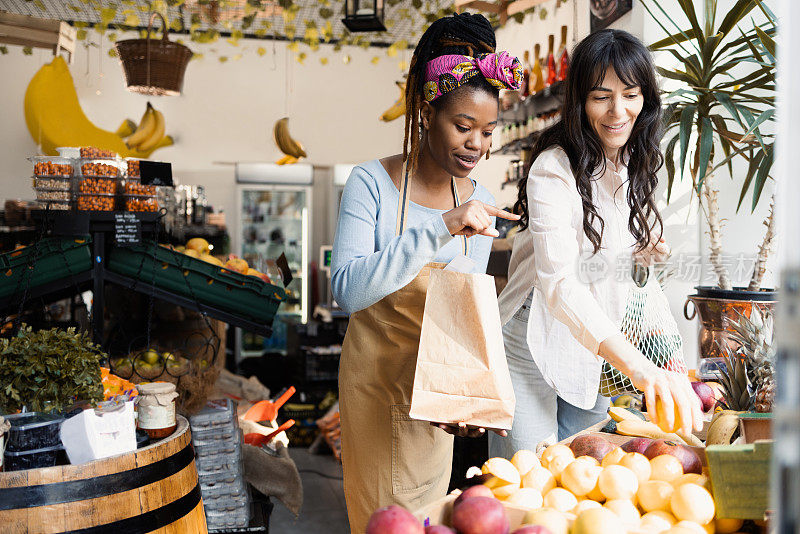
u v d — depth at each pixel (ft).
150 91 15.97
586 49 5.59
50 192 9.39
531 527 3.07
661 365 6.39
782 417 1.89
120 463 5.50
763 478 3.48
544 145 6.25
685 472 4.06
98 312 9.64
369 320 5.64
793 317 1.88
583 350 6.17
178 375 8.98
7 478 5.11
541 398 6.55
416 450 5.65
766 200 10.60
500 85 4.97
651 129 5.86
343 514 13.00
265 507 9.17
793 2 1.88
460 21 5.14
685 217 10.77
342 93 27.27
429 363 4.68
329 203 27.17
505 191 20.33
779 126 1.93
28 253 9.21
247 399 13.02
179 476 5.96
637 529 3.36
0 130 24.09
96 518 5.33
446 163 5.24
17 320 8.73
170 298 9.84
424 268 5.50
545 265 5.53
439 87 5.05
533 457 4.39
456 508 3.26
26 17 12.14
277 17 23.25
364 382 5.65
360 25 15.90
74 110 21.24
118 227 9.41
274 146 26.76
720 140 10.32
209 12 18.33
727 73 9.96
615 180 6.15
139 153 22.13
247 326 10.19
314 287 26.81
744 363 5.90
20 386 5.86
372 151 27.50
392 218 5.51
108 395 6.98
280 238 26.91
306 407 17.97
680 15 11.14
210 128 26.35
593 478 3.95
